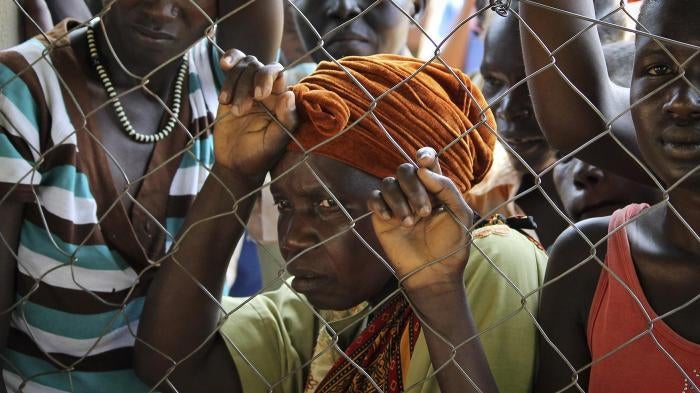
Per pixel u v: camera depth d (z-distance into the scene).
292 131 1.61
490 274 1.72
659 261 1.60
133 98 1.88
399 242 1.48
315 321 1.92
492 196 2.52
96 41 1.87
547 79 1.84
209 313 1.76
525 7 1.83
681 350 1.55
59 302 1.77
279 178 1.55
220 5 2.03
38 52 1.78
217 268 1.75
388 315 1.72
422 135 1.63
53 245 1.74
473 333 1.51
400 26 2.52
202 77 2.02
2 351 1.77
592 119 1.87
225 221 1.72
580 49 1.83
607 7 2.48
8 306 1.76
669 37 1.47
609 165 1.95
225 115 1.63
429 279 1.50
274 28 2.10
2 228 1.71
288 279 2.35
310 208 1.64
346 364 1.73
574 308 1.67
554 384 1.66
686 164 1.47
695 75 1.46
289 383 1.86
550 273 1.71
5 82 1.72
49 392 1.80
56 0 2.46
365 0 2.46
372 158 1.62
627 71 2.20
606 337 1.60
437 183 1.40
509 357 1.66
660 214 1.63
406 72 1.65
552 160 2.42
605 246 1.66
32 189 1.69
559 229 2.44
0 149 1.70
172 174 1.90
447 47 4.06
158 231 1.86
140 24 1.79
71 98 1.79
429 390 1.63
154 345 1.75
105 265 1.79
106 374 1.83
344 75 1.64
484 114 1.35
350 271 1.65
